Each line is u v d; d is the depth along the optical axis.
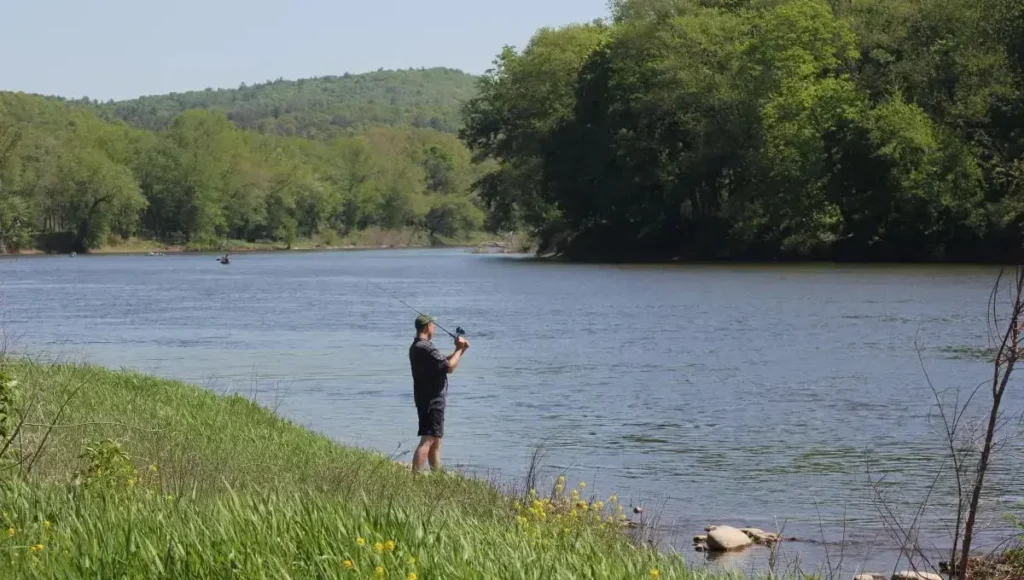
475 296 49.75
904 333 30.84
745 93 70.06
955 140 63.44
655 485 13.49
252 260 107.44
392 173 173.12
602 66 79.69
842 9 72.88
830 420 17.97
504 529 7.86
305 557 6.08
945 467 14.23
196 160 135.88
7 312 42.84
